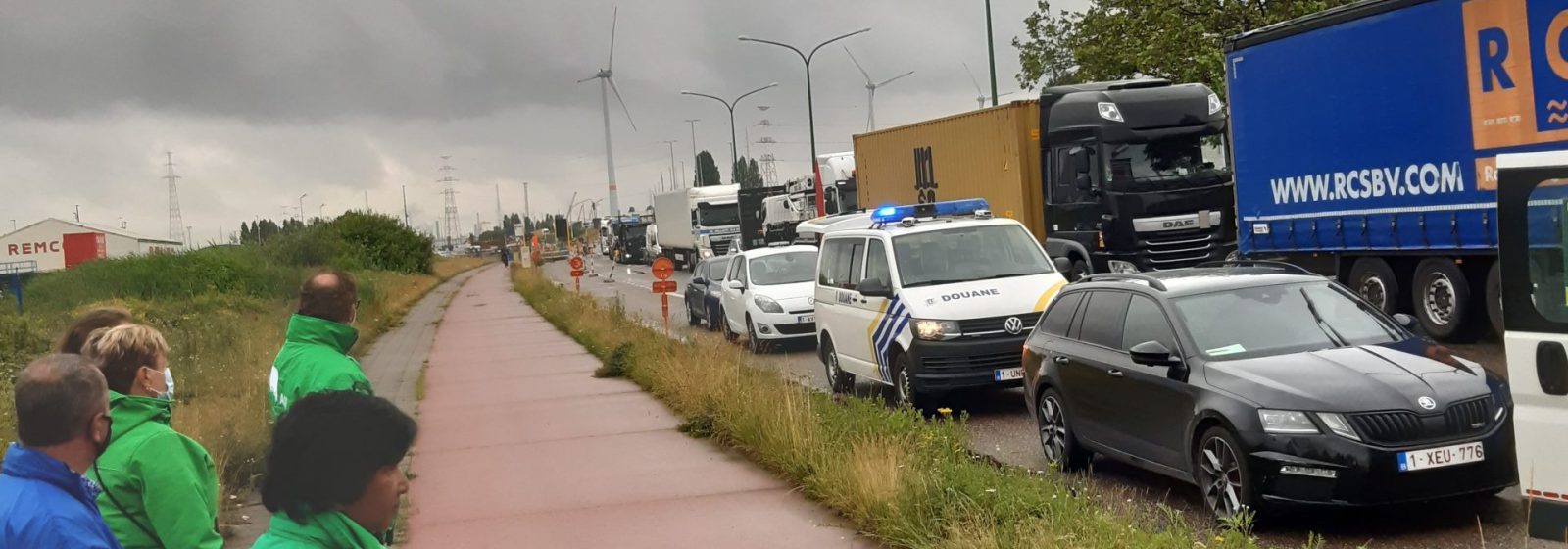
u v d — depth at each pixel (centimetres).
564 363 1898
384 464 256
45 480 316
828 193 3788
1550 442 592
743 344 2102
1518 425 605
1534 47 1192
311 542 249
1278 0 2641
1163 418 805
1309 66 1514
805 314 1961
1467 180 1295
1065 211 2064
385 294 4078
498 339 2478
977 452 1002
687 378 1323
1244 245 1681
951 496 716
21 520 305
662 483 925
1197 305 839
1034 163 2277
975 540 642
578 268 4469
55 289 3020
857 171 3053
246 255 3912
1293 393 713
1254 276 877
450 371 1894
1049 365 959
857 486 784
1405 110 1368
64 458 321
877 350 1312
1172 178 1942
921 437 877
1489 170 1266
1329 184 1506
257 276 3466
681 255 6234
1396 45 1372
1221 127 1984
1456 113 1298
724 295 2214
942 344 1205
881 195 2917
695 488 901
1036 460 998
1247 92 1642
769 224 4697
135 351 397
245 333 2039
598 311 2600
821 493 827
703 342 1628
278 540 249
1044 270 1316
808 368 1758
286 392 464
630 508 849
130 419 378
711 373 1289
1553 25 1169
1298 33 1530
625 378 1627
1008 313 1213
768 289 2028
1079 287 972
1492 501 754
